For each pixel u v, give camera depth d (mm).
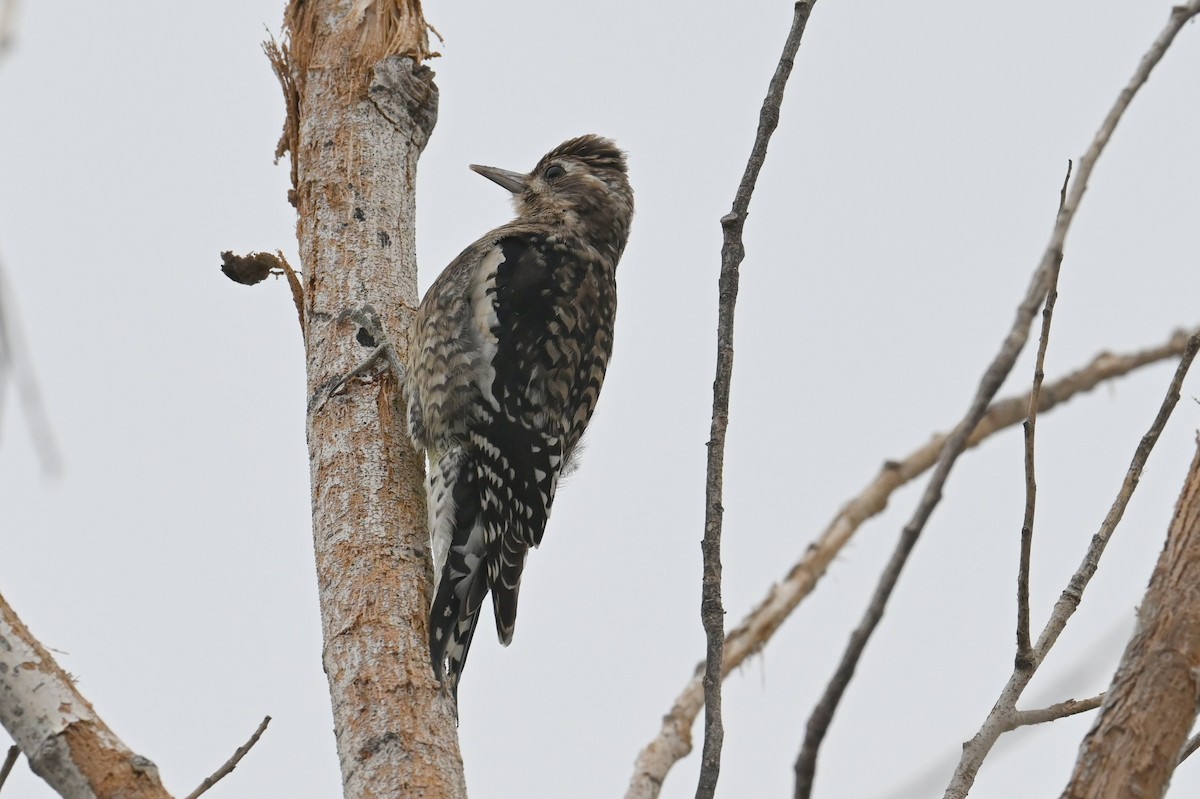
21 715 5883
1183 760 5633
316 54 11031
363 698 7875
